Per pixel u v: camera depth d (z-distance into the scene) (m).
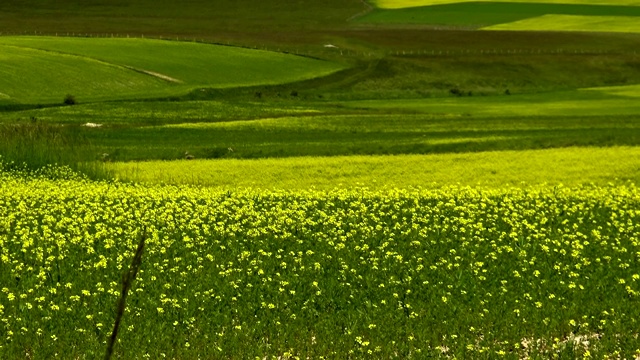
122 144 53.34
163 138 56.28
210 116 71.06
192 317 18.41
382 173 42.59
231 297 20.03
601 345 17.02
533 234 26.47
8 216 28.58
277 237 26.33
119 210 29.52
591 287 21.09
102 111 71.62
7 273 21.88
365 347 16.98
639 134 53.28
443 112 77.94
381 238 26.56
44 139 45.19
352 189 38.00
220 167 44.66
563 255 24.33
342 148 50.50
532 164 44.31
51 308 18.77
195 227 26.98
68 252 24.28
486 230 28.02
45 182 37.03
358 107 83.06
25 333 17.38
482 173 42.22
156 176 41.88
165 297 19.86
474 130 58.38
